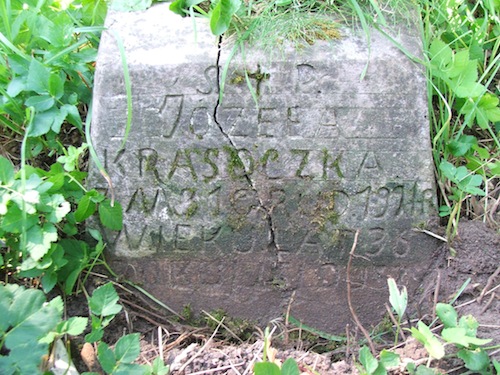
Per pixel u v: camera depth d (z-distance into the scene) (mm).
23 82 777
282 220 776
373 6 761
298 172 759
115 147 756
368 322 793
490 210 818
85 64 832
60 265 730
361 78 733
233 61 735
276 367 599
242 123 747
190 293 804
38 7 826
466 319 696
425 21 860
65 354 699
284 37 747
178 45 747
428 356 705
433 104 857
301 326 797
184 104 744
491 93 863
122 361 635
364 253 783
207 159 758
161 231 783
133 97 744
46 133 807
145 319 795
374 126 745
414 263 788
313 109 742
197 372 708
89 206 745
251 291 801
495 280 775
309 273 794
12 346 575
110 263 795
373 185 761
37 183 707
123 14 789
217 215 775
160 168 762
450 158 850
